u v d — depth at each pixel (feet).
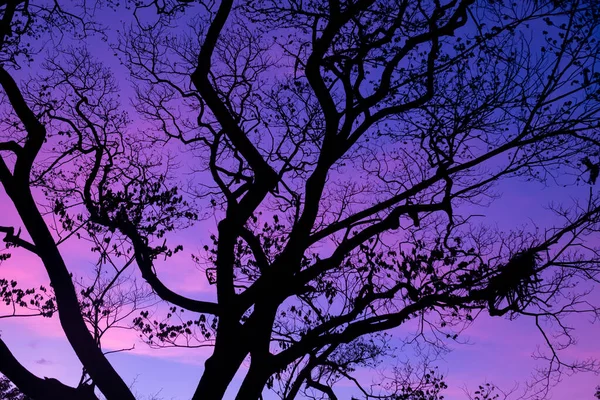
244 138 33.50
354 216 33.65
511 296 32.04
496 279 31.73
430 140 35.86
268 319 30.89
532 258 31.68
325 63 36.24
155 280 31.91
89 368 27.48
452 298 31.81
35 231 28.22
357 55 35.99
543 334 33.55
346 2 35.83
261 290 31.07
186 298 31.40
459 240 34.40
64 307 28.02
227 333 30.25
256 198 32.65
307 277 31.91
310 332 31.68
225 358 29.76
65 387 27.27
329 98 34.78
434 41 34.06
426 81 35.04
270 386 37.78
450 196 33.35
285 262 31.63
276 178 33.35
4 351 26.20
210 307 30.96
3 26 32.37
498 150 32.89
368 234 32.99
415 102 34.65
